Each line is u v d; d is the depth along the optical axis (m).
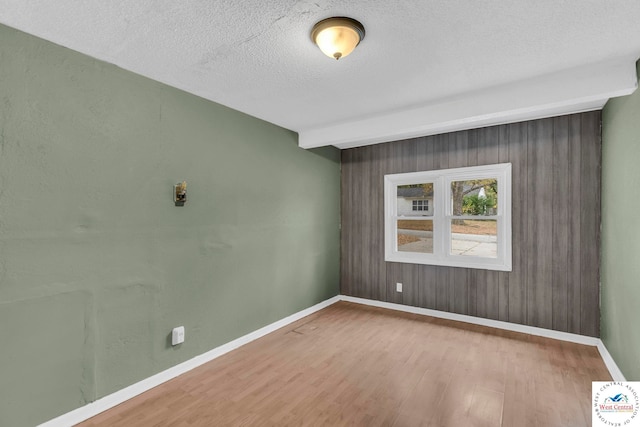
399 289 4.19
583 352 2.88
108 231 2.13
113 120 2.15
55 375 1.88
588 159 3.06
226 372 2.57
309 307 4.06
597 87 2.26
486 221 3.67
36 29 1.74
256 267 3.30
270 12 1.60
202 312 2.74
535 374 2.49
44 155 1.84
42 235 1.83
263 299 3.38
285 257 3.68
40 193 1.82
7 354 1.71
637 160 2.04
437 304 3.90
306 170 4.02
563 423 1.92
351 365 2.67
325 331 3.45
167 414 2.04
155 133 2.40
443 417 1.98
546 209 3.25
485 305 3.59
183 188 2.54
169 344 2.49
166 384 2.40
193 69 2.24
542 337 3.24
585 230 3.07
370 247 4.43
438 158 3.88
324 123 3.53
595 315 3.03
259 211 3.34
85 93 2.01
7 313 1.71
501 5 1.56
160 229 2.44
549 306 3.24
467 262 3.69
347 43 1.72
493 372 2.53
